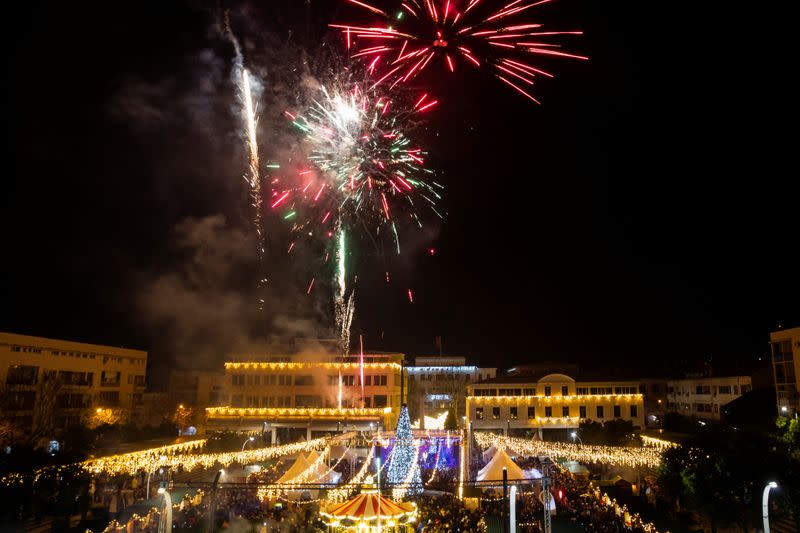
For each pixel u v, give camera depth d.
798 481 30.72
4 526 30.69
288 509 37.12
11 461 33.81
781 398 59.28
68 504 35.03
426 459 57.69
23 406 60.09
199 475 53.81
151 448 54.44
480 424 87.06
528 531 34.41
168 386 91.00
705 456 35.25
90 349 72.88
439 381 115.50
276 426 81.19
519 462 53.50
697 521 37.28
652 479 47.78
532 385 87.62
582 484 45.22
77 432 55.44
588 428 70.75
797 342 57.34
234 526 32.72
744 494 31.50
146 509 38.41
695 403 87.75
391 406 84.44
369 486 26.02
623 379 87.62
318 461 44.09
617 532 33.03
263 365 85.88
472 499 38.59
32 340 63.94
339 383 84.94
